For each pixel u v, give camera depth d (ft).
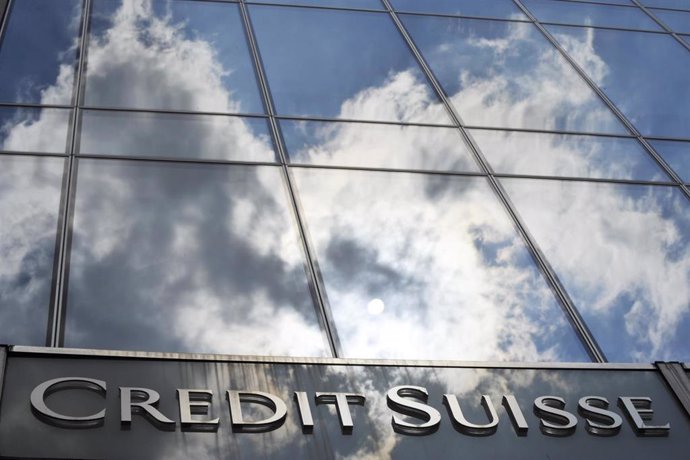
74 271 32.94
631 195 43.16
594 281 38.04
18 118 39.50
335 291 34.81
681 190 44.34
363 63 48.42
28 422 27.14
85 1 47.73
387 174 40.93
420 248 37.40
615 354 35.06
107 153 38.63
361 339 33.35
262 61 46.75
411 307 34.91
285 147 41.29
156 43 46.14
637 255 39.73
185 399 28.81
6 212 34.63
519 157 44.09
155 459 27.14
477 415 30.60
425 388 31.19
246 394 29.43
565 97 49.39
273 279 34.63
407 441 29.35
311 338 32.91
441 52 50.88
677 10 61.26
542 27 55.67
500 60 51.44
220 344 31.94
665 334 36.40
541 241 39.27
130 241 34.55
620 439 30.86
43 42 44.27
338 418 29.48
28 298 31.65
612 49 55.11
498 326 35.01
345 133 43.01
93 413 27.84
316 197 38.78
